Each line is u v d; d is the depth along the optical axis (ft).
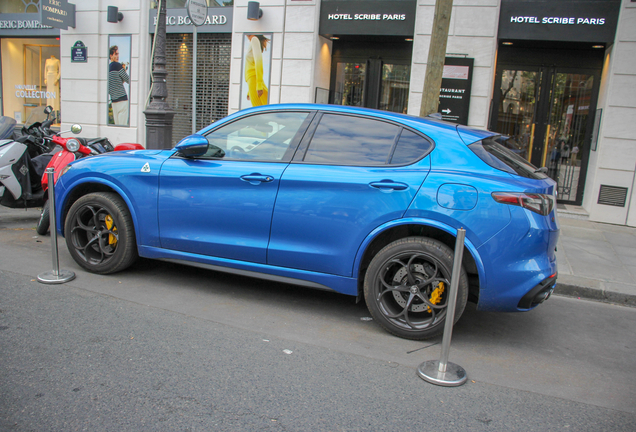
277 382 9.30
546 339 12.77
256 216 12.82
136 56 39.75
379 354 10.98
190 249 13.82
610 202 28.68
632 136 27.89
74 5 40.63
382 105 35.27
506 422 8.47
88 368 9.32
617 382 10.46
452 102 30.48
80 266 15.74
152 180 14.02
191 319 12.18
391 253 11.62
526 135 32.30
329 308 13.82
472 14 29.86
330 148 12.61
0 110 46.44
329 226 12.14
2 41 45.62
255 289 14.98
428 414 8.54
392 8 31.60
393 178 11.64
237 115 13.92
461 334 12.67
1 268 15.14
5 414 7.70
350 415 8.32
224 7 36.29
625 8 27.32
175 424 7.71
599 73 30.78
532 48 31.53
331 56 35.94
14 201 21.04
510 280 10.88
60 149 22.89
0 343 10.14
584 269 18.89
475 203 10.94
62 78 42.34
